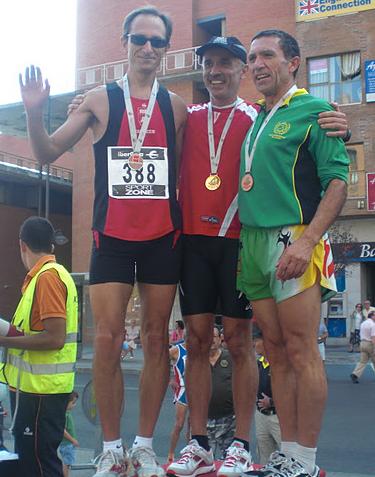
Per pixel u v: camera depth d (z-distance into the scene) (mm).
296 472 3225
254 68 3549
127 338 21172
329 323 28641
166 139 3680
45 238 4840
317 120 3375
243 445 3744
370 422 11141
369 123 27594
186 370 3908
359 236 28172
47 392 4516
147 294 3662
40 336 4477
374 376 17797
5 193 35375
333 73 28312
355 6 27875
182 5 31000
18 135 37562
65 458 6930
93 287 3588
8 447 8195
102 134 3639
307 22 28719
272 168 3402
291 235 3322
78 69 32812
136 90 3721
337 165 3311
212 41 3855
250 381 3846
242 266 3568
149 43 3648
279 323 3475
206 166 3848
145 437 3605
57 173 37438
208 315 3881
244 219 3498
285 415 3525
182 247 3855
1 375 4906
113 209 3561
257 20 29922
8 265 34906
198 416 3838
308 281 3283
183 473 3648
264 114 3635
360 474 7867
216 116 3924
